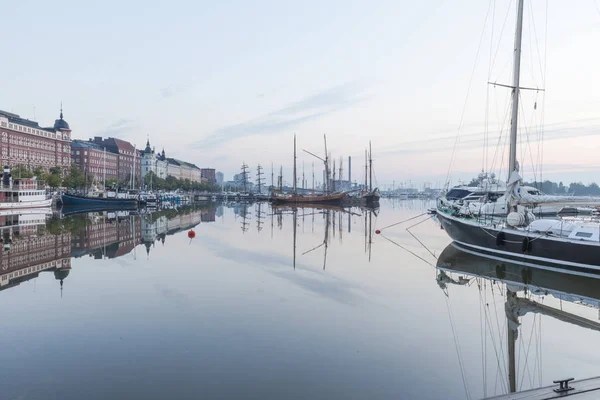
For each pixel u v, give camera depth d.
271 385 10.56
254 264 26.97
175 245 36.16
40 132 142.88
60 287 20.66
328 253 31.94
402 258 29.88
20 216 72.81
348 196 142.38
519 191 30.19
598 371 12.03
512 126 30.05
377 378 11.05
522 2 29.20
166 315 16.12
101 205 108.50
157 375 11.04
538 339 14.34
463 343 13.73
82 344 13.16
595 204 28.23
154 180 198.88
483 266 27.22
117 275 23.53
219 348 12.89
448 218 35.50
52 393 10.07
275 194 146.00
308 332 14.38
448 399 10.10
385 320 15.82
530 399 8.37
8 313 16.34
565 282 23.17
